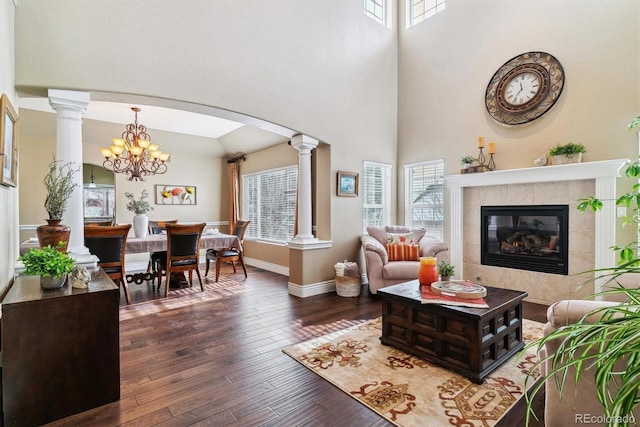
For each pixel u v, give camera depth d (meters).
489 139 4.54
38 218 5.19
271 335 2.96
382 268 4.24
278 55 3.96
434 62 5.20
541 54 4.03
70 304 1.82
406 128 5.57
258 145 6.38
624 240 3.36
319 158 4.73
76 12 2.71
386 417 1.78
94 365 1.88
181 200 6.86
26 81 2.52
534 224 4.07
